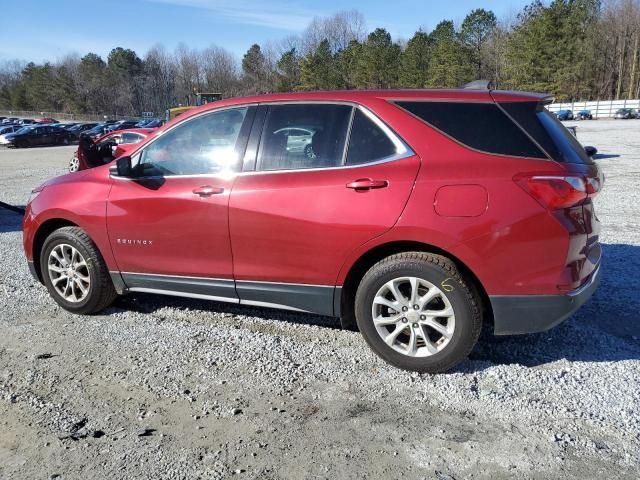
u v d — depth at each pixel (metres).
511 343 3.95
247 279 3.90
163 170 4.20
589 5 73.75
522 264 3.23
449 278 3.32
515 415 3.04
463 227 3.26
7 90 117.69
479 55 75.44
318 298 3.72
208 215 3.91
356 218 3.47
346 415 3.09
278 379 3.49
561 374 3.47
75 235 4.48
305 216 3.60
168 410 3.17
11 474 2.65
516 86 66.25
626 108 59.34
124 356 3.84
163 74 109.81
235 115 4.01
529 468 2.61
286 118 3.84
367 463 2.68
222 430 2.97
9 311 4.73
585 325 4.24
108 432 2.97
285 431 2.95
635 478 2.53
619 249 6.36
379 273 3.48
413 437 2.88
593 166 3.49
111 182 4.38
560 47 63.22
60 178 4.86
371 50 75.31
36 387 3.44
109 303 4.64
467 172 3.29
